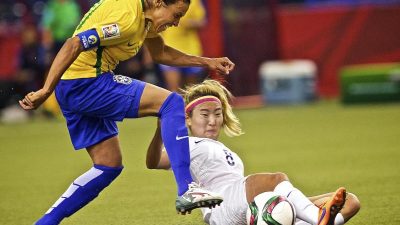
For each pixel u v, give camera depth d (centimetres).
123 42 1594
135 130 4494
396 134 3769
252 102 5575
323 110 5069
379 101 5250
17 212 2248
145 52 5138
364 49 5722
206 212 1681
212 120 1742
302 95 5541
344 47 5744
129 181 2741
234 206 1602
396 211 2023
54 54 5112
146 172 2945
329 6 5828
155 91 1606
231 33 5556
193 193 1506
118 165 1677
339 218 1530
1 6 6178
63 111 1659
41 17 6041
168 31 4781
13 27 5825
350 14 5728
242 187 1600
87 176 1661
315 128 4175
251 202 1540
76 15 5112
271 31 5656
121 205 2281
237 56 5562
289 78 5531
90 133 1652
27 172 3070
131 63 5181
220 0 5272
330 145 3500
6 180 2878
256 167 2928
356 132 3919
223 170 1673
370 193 2309
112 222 2039
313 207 1523
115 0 1597
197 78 4903
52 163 3309
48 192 2591
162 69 5141
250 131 4172
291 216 1495
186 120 1769
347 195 1568
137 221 2042
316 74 5766
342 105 5300
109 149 1662
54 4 5091
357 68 5725
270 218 1491
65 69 1546
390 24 5706
